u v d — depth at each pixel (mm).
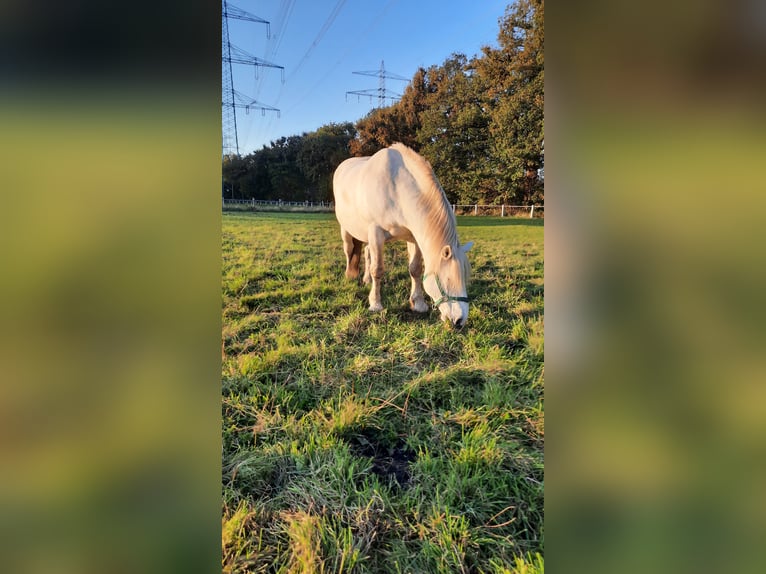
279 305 3695
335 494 1674
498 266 4605
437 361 2672
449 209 2840
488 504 1598
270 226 7711
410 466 1825
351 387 2391
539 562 1324
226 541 1464
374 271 3357
